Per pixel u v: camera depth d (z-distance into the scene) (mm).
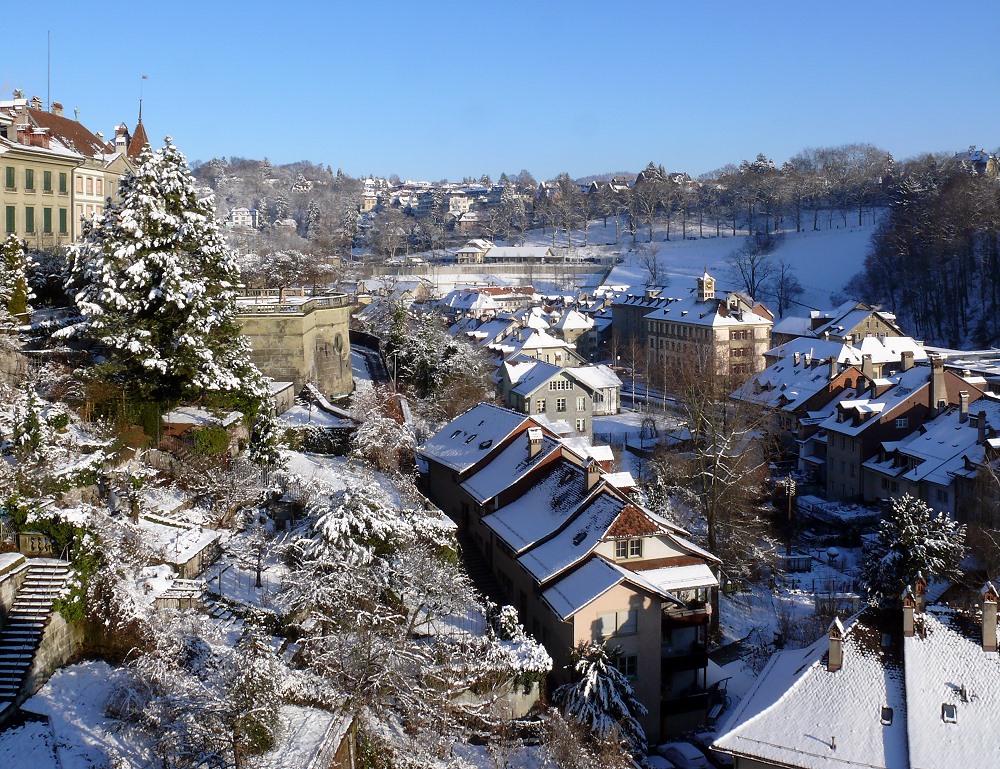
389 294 147750
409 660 30344
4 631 27266
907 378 78438
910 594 30016
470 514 52188
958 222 142000
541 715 35219
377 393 66375
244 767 23312
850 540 67250
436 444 59375
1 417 33375
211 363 41688
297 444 53562
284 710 26641
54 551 29812
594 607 38219
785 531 68625
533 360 96125
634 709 37250
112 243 40562
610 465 56188
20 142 58625
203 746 23312
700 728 40844
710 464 62281
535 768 31906
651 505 56781
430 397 74812
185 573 32938
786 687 30266
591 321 143375
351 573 32156
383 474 52750
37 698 26312
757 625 52875
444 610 35906
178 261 40719
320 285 120688
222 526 37875
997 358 105688
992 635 29234
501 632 37094
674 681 41094
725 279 180625
